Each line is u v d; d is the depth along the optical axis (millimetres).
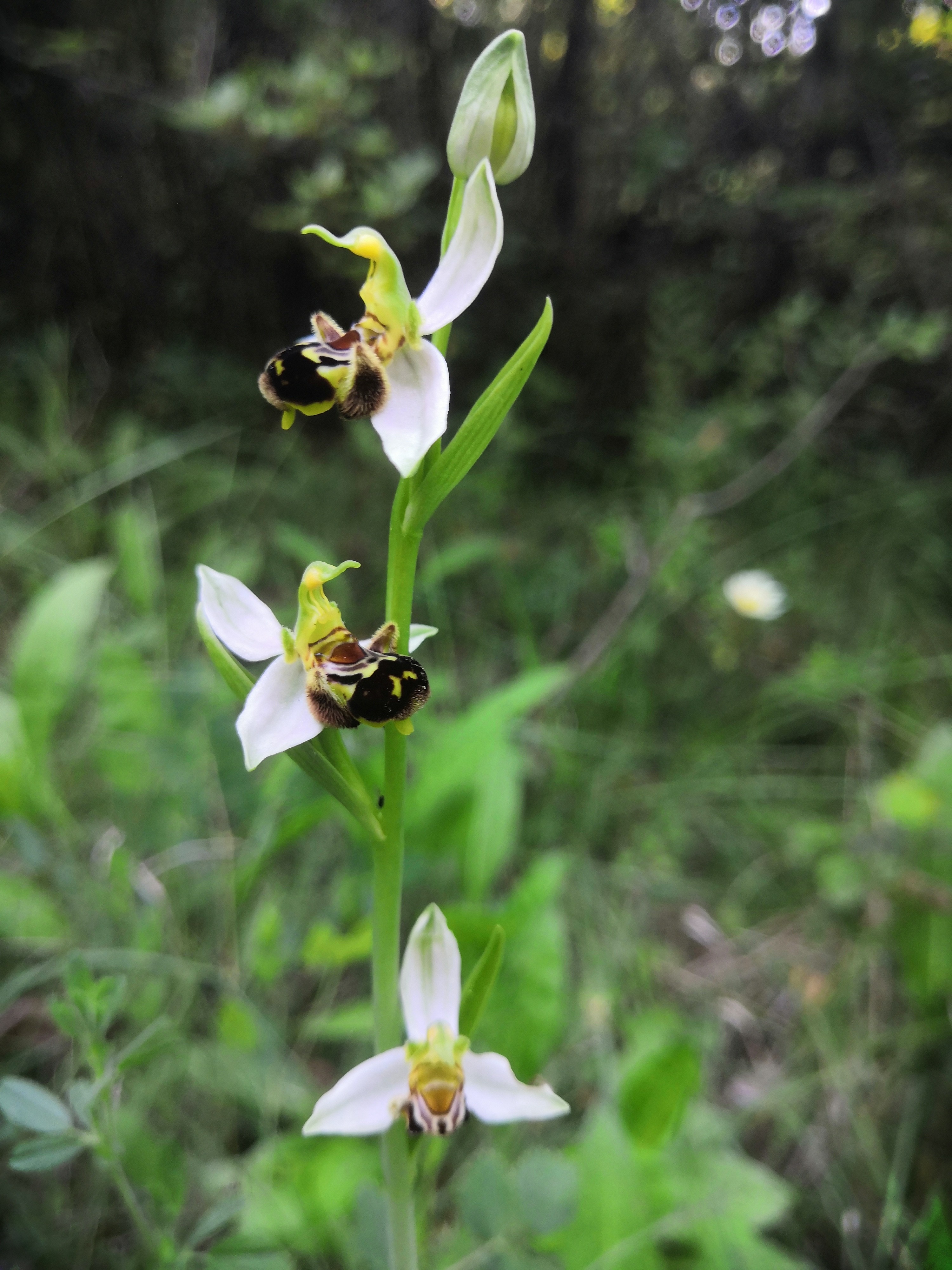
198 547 285
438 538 306
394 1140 101
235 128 304
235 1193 141
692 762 252
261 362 405
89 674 226
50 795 190
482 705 182
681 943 214
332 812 157
